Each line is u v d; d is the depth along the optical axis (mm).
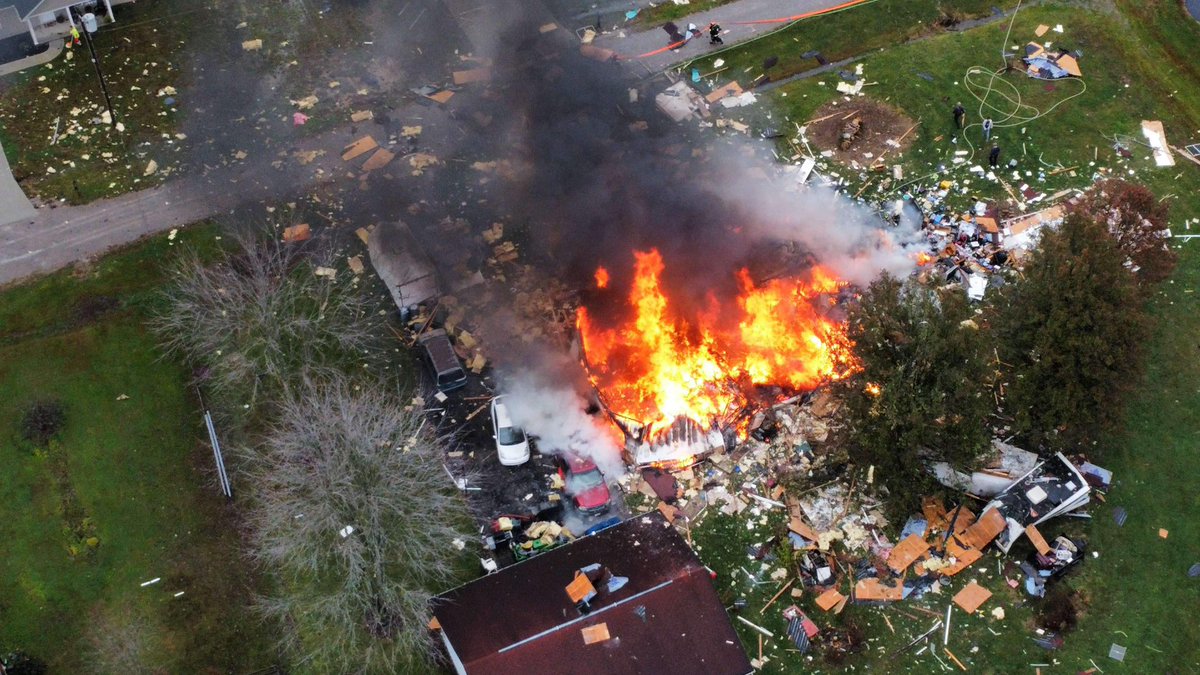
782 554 35688
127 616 34531
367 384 39844
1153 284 41812
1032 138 48219
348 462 32219
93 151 46906
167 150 47156
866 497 37156
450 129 48500
